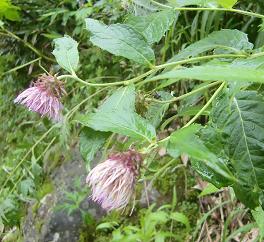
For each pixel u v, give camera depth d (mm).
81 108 591
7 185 540
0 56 697
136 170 163
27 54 708
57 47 213
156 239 386
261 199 154
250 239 382
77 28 607
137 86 214
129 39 198
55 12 599
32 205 572
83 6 599
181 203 465
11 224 497
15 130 701
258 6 409
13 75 728
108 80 604
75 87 612
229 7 225
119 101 188
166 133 456
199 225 406
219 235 413
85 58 634
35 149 568
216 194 443
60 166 583
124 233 471
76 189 541
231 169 160
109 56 611
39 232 539
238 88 158
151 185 462
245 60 174
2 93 739
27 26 683
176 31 494
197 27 458
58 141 566
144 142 176
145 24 227
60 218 523
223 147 161
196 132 151
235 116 163
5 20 683
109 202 161
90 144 185
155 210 471
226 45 235
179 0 232
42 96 213
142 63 197
